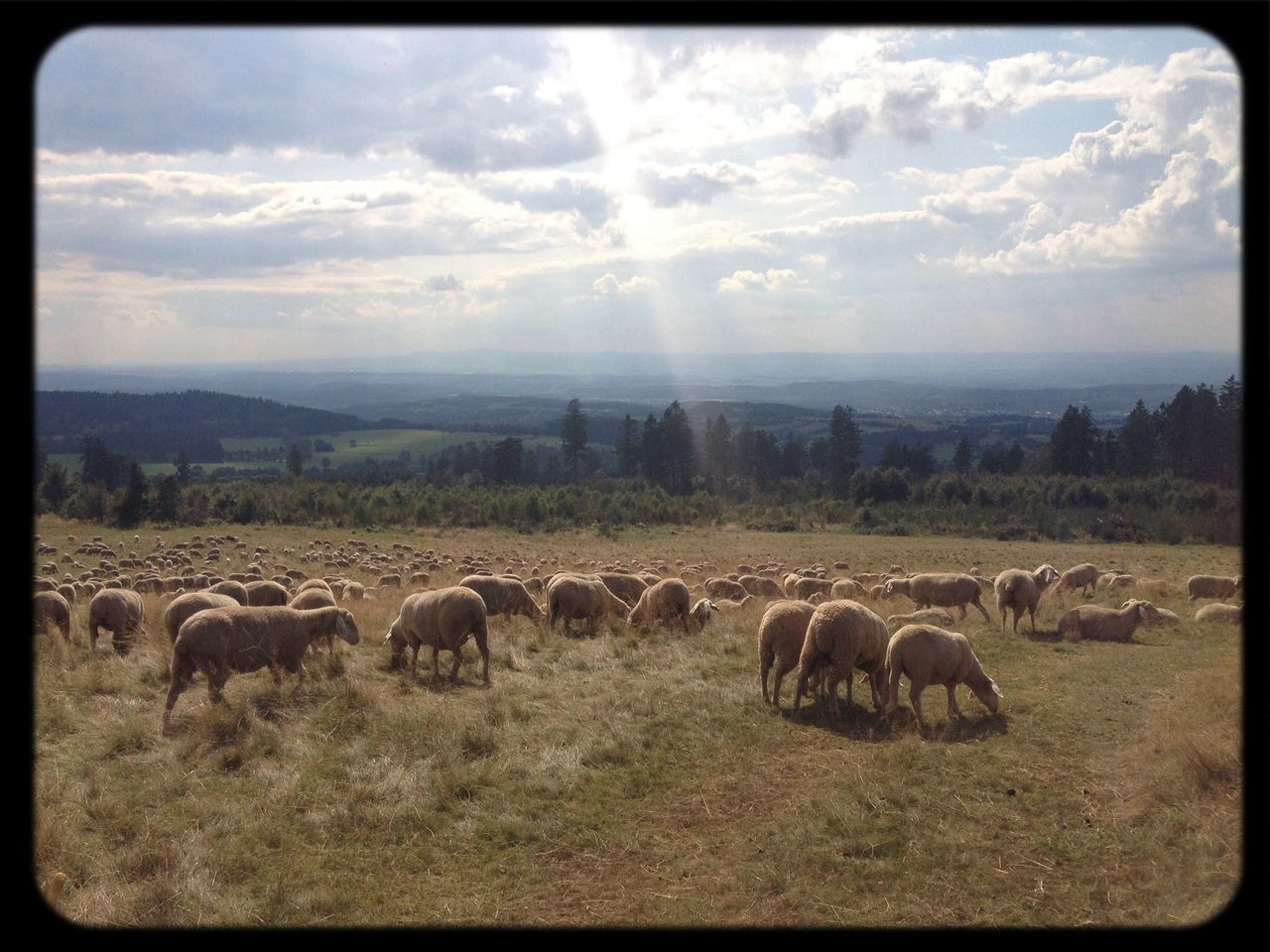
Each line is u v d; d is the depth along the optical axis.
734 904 6.43
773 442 150.12
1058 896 6.28
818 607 11.58
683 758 9.62
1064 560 52.66
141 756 9.12
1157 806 7.50
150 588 25.84
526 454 164.50
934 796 8.12
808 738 10.24
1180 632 17.81
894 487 105.19
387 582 32.25
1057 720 10.56
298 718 10.50
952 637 10.82
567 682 12.85
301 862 7.10
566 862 7.25
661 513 95.50
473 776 8.72
